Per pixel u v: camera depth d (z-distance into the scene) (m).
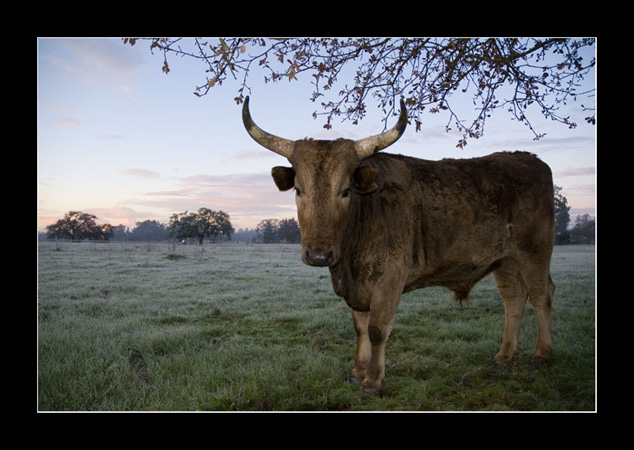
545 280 5.17
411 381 4.45
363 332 4.64
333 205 3.74
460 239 4.73
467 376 4.61
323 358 5.09
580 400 4.02
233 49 4.46
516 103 6.14
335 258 3.71
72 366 4.77
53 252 24.91
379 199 4.36
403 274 4.36
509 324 5.22
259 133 4.29
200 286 12.22
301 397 4.07
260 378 4.41
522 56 5.73
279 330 6.83
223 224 65.81
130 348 5.68
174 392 4.19
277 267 18.33
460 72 6.16
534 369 4.87
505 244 5.03
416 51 5.78
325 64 5.60
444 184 4.74
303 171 3.81
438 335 6.18
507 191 5.01
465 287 5.25
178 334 6.14
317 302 9.41
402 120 3.97
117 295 10.47
